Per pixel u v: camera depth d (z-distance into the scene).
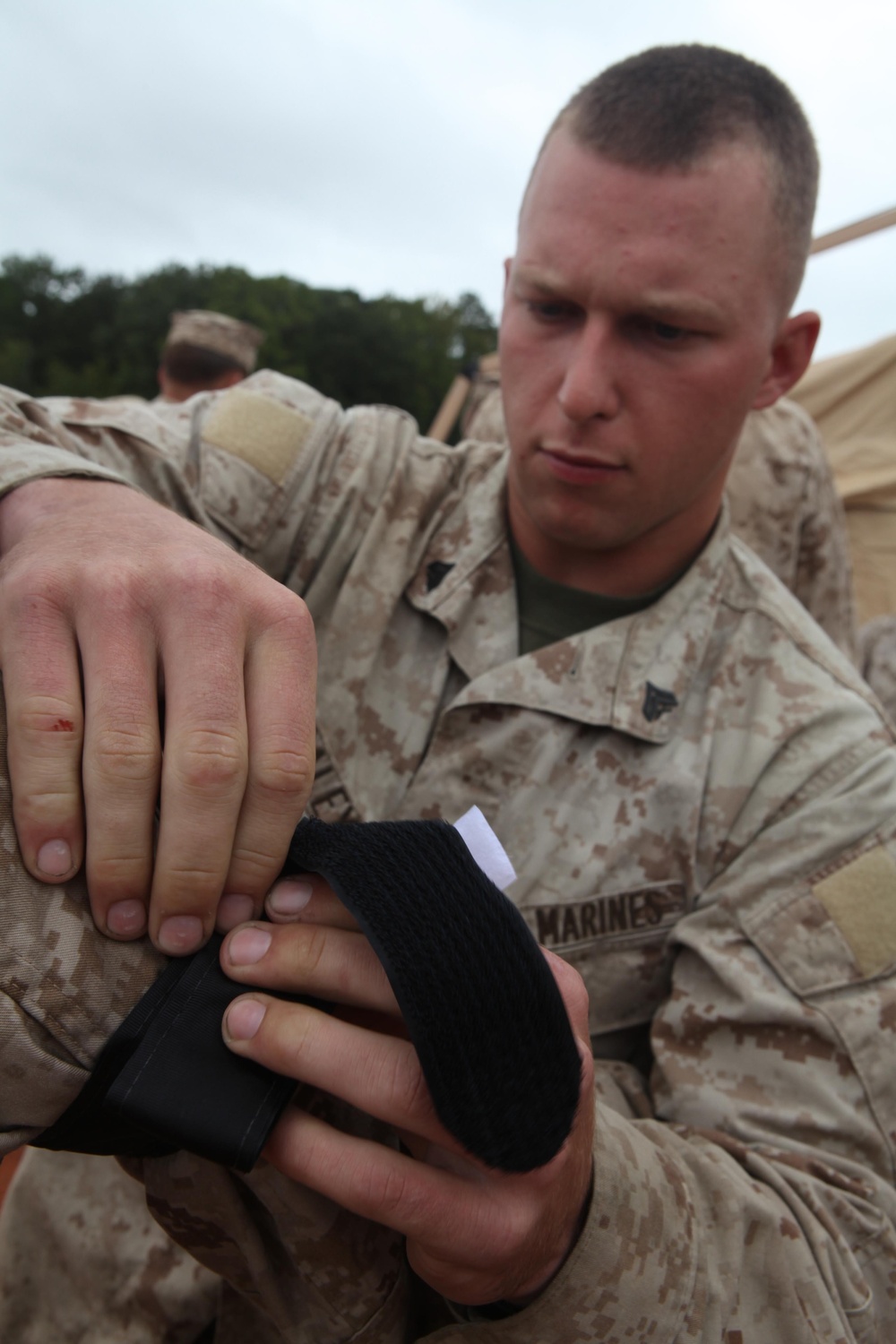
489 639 0.98
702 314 0.84
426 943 0.43
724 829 0.91
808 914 0.85
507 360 0.93
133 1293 0.83
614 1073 0.88
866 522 3.10
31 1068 0.45
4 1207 0.93
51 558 0.53
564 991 0.55
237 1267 0.60
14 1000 0.45
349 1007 0.55
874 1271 0.73
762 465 1.78
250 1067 0.47
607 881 0.91
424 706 0.97
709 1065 0.84
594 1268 0.58
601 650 0.95
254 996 0.48
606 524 0.92
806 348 1.03
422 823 0.48
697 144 0.81
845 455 3.12
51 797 0.46
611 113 0.83
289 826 0.50
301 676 0.52
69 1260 0.87
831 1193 0.74
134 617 0.50
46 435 0.82
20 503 0.67
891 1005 0.82
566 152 0.86
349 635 0.97
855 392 3.12
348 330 32.69
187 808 0.46
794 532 1.81
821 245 2.95
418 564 1.03
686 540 0.99
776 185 0.86
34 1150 0.93
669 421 0.88
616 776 0.93
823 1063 0.81
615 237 0.83
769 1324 0.65
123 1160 0.56
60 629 0.50
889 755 0.92
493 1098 0.44
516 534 1.02
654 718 0.94
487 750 0.92
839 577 1.95
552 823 0.92
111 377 35.41
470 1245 0.49
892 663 2.57
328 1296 0.58
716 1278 0.64
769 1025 0.83
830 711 0.94
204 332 3.87
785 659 0.98
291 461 1.01
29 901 0.46
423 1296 0.69
